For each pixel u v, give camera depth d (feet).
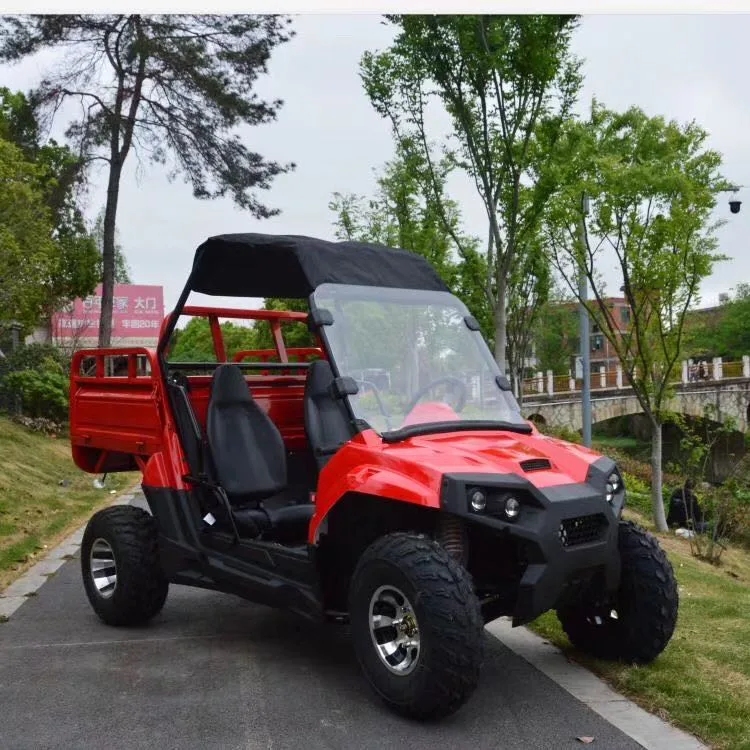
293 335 42.63
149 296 163.73
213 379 18.71
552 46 34.83
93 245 110.22
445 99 37.83
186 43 77.87
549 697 14.80
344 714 14.07
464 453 14.11
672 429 100.53
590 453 15.43
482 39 34.50
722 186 41.01
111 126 81.25
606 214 38.78
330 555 15.40
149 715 14.08
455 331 17.17
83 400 22.45
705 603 23.12
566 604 15.20
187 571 18.44
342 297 16.47
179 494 18.40
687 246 39.40
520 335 50.39
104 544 19.86
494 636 18.52
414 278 17.61
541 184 37.65
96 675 16.12
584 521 13.97
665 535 45.19
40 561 27.91
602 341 239.71
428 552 13.32
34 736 13.26
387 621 14.01
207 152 81.51
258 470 18.12
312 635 18.83
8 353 90.63
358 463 14.49
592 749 12.65
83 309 139.54
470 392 16.56
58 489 47.91
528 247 41.93
